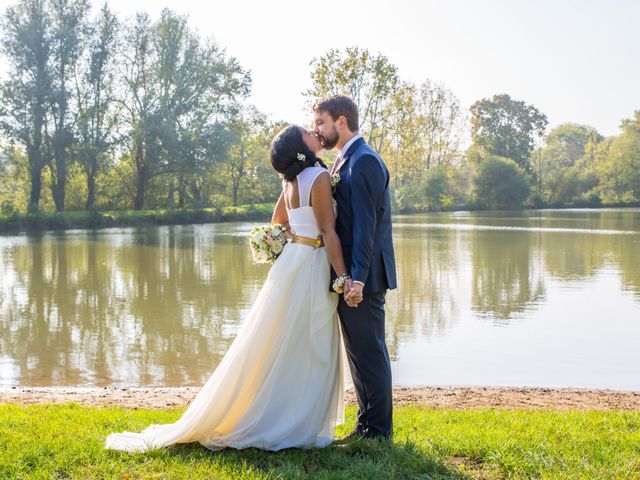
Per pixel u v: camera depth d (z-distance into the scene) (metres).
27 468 3.59
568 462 3.75
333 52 51.41
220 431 3.92
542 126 104.50
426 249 28.28
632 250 27.91
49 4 48.88
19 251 28.78
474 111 104.62
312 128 4.21
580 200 97.06
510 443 4.02
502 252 26.97
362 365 4.00
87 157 49.50
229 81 55.72
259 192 73.75
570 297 15.58
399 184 79.88
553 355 9.68
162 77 53.12
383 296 4.03
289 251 4.02
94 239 36.50
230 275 20.09
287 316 3.93
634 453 3.95
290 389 3.93
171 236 39.09
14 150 50.53
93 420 4.80
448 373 8.60
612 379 8.35
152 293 16.47
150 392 7.17
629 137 100.88
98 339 11.10
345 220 3.99
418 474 3.57
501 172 84.50
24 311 13.93
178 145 52.50
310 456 3.80
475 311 13.61
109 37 50.69
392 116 55.44
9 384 8.20
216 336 11.32
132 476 3.47
